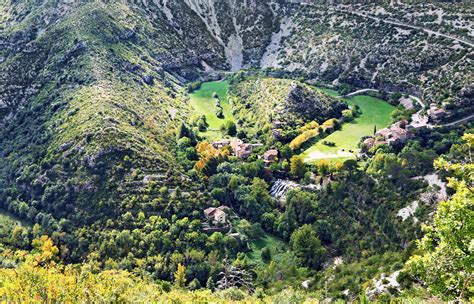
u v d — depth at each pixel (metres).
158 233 141.50
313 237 138.50
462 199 46.62
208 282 126.06
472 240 43.47
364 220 141.75
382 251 127.62
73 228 147.38
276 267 131.88
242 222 151.88
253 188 168.88
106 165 163.12
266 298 104.44
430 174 144.50
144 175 161.75
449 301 48.34
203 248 139.25
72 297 73.19
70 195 157.75
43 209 158.50
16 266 114.06
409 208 133.25
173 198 156.00
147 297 87.00
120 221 147.00
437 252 47.94
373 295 92.12
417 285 87.31
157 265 132.25
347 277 115.69
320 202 156.38
